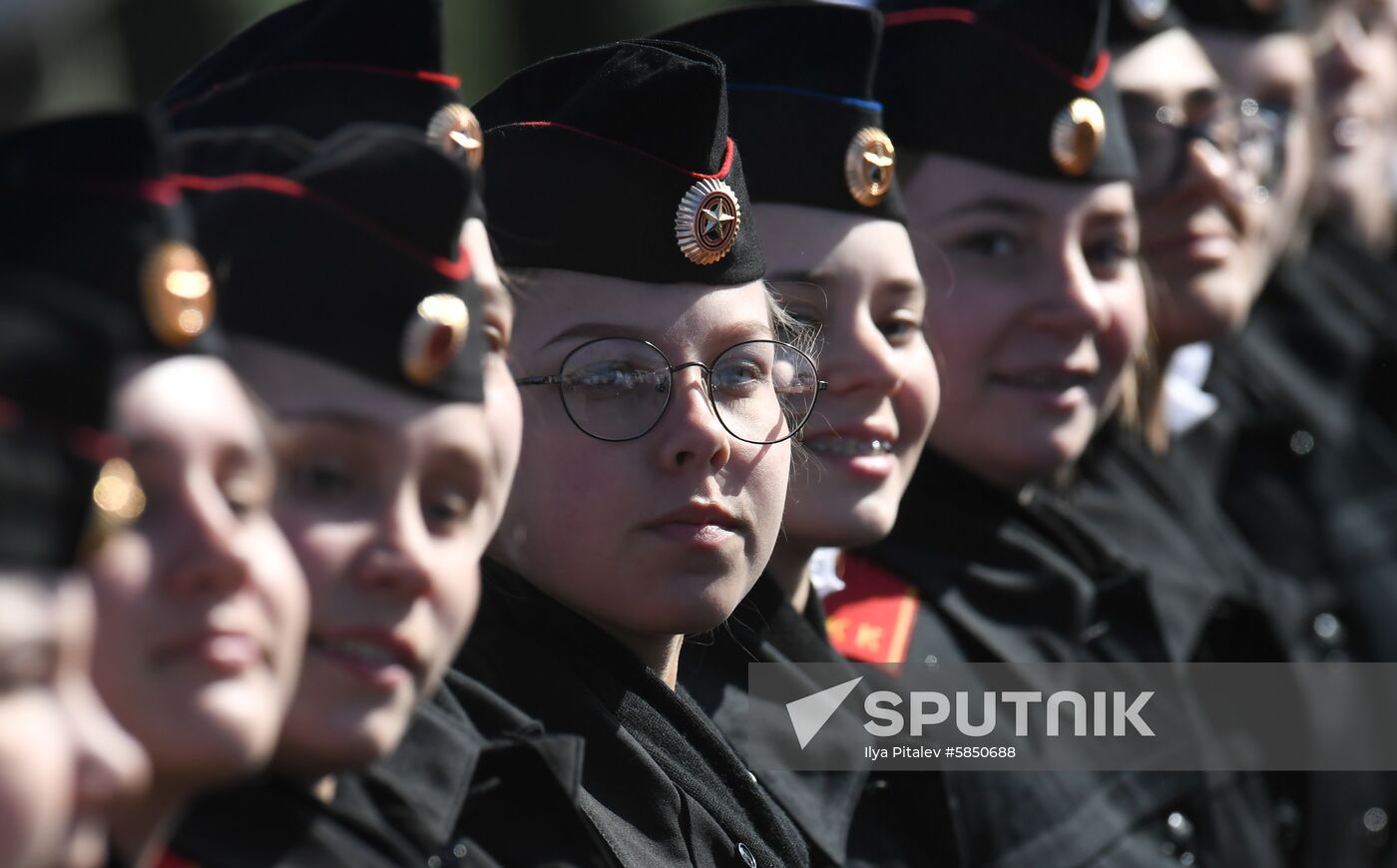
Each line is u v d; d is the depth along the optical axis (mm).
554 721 8945
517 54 28828
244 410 5777
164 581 5555
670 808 8992
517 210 8922
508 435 7238
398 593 6500
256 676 5758
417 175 6512
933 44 12828
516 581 9164
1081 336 12977
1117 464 16156
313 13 7484
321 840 6711
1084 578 13875
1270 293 21203
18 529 4867
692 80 8758
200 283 5617
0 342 4930
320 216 6434
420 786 7641
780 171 10727
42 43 23516
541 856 7984
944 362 12969
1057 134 12664
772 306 9891
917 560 13148
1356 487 20297
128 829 5766
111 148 5562
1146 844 13375
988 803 12508
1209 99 16453
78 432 5047
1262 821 15273
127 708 5551
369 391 6418
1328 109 22281
